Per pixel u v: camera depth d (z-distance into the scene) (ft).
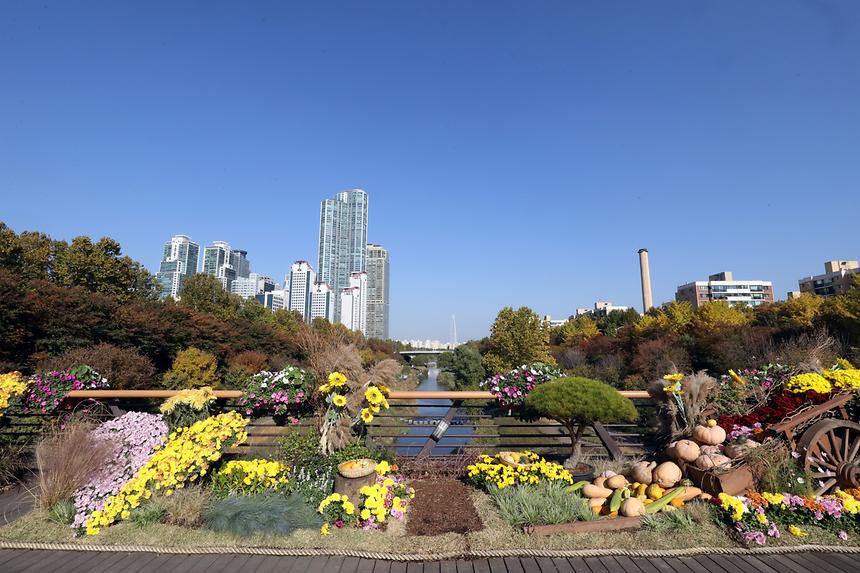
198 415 15.38
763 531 10.66
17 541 10.62
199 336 98.02
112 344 73.56
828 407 13.70
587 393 14.92
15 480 15.42
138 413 15.42
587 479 14.70
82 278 95.76
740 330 90.79
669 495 12.30
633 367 98.27
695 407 14.93
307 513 11.89
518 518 11.76
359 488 12.34
